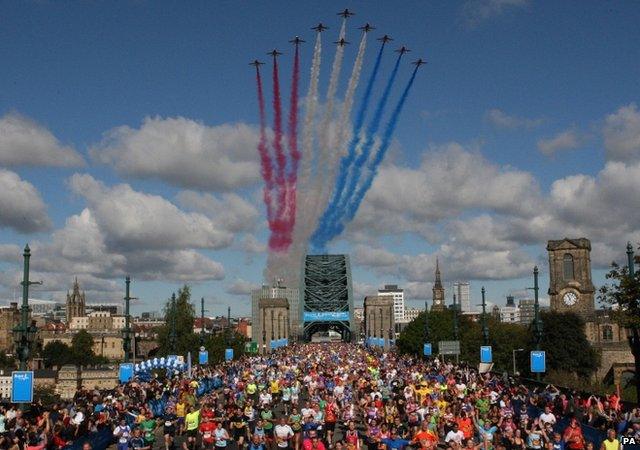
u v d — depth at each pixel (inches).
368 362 3575.3
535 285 2434.8
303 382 2726.4
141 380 2454.5
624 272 2038.6
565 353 5211.6
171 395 2111.2
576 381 4372.5
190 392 2011.6
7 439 1227.9
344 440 1387.8
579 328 5319.9
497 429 1539.1
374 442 1472.7
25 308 1667.1
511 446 1416.1
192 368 3304.6
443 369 2984.7
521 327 7111.2
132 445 1481.3
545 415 1476.4
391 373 2598.4
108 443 1679.4
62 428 1424.7
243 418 1668.3
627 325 1973.4
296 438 1565.0
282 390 2217.0
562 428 1572.3
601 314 7022.6
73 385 6240.2
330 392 2143.2
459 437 1416.1
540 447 1381.6
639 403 1654.8
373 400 1916.8
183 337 6451.8
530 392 2053.4
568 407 1633.9
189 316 6988.2
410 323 6279.5
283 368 2984.7
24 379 1535.4
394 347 7357.3
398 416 1727.4
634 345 1940.2
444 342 3757.4
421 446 1391.5
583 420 1566.2
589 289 7140.8
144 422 1566.2
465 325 6535.4
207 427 1519.4
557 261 7283.5
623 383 5413.4
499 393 2049.7
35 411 1595.7
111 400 1800.0
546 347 5260.8
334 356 4517.7
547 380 4596.5
